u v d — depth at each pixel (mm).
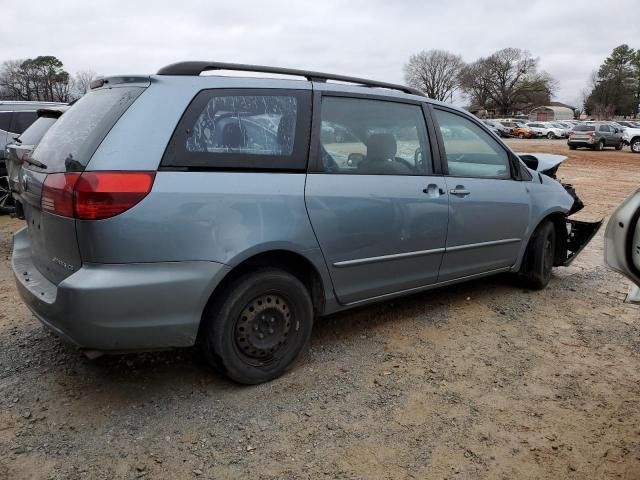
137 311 2645
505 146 4586
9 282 5035
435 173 3928
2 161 8195
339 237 3314
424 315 4340
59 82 66000
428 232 3824
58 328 2732
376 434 2760
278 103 3166
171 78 2895
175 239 2691
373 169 3559
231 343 3006
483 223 4250
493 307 4574
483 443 2715
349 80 3586
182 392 3082
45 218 2852
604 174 18625
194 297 2768
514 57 102625
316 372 3355
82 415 2838
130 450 2578
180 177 2736
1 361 3389
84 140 2748
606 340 3979
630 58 103188
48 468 2445
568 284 5312
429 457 2598
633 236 2408
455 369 3459
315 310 3459
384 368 3438
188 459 2529
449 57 106125
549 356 3691
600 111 99812
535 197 4738
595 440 2770
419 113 3908
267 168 3037
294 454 2588
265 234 2965
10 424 2748
